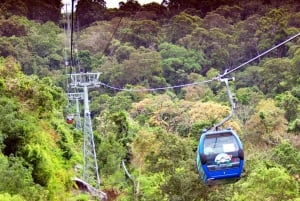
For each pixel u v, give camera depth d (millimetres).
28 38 75500
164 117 50156
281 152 30844
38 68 70562
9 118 22359
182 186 21781
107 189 36125
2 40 70750
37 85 27047
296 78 62219
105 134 46031
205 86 67125
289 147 31281
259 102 55750
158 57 72938
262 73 66688
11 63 29094
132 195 30391
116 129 45719
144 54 72875
